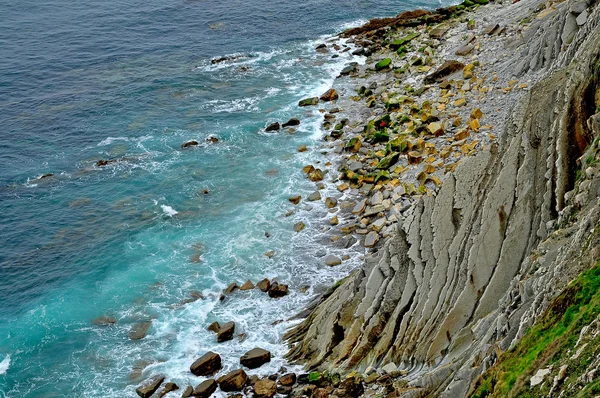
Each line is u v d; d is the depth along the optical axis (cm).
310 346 3450
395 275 3106
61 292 4275
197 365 3528
